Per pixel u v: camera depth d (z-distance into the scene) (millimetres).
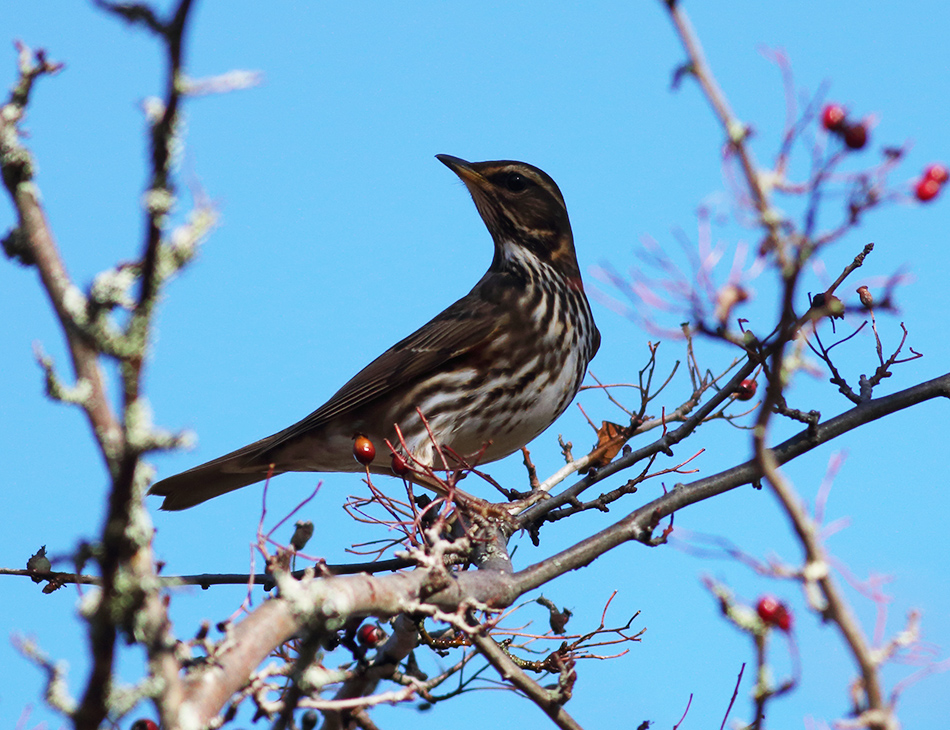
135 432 4633
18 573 10594
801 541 5773
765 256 6137
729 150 5672
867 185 5871
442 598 9367
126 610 4984
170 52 4340
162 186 4504
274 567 7004
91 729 5105
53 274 5367
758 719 6289
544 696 9828
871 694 5762
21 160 5773
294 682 6828
